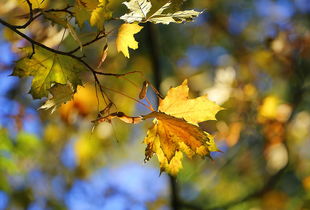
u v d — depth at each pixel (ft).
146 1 6.00
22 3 6.60
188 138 6.01
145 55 17.12
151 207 19.89
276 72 17.61
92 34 6.51
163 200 20.06
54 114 14.82
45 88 6.35
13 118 14.48
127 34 6.48
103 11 6.06
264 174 18.56
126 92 15.89
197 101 6.34
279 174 16.69
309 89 17.72
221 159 19.13
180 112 6.39
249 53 18.38
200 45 21.20
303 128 17.66
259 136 17.26
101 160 17.62
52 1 7.66
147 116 5.93
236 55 18.45
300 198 17.34
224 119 14.69
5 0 7.88
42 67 6.32
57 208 16.93
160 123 6.13
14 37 8.80
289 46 17.20
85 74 14.67
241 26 21.12
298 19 20.39
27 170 15.37
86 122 15.99
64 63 6.33
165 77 19.57
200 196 19.80
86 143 16.47
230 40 20.49
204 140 5.98
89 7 6.01
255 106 14.96
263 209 16.92
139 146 18.52
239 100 14.83
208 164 19.16
